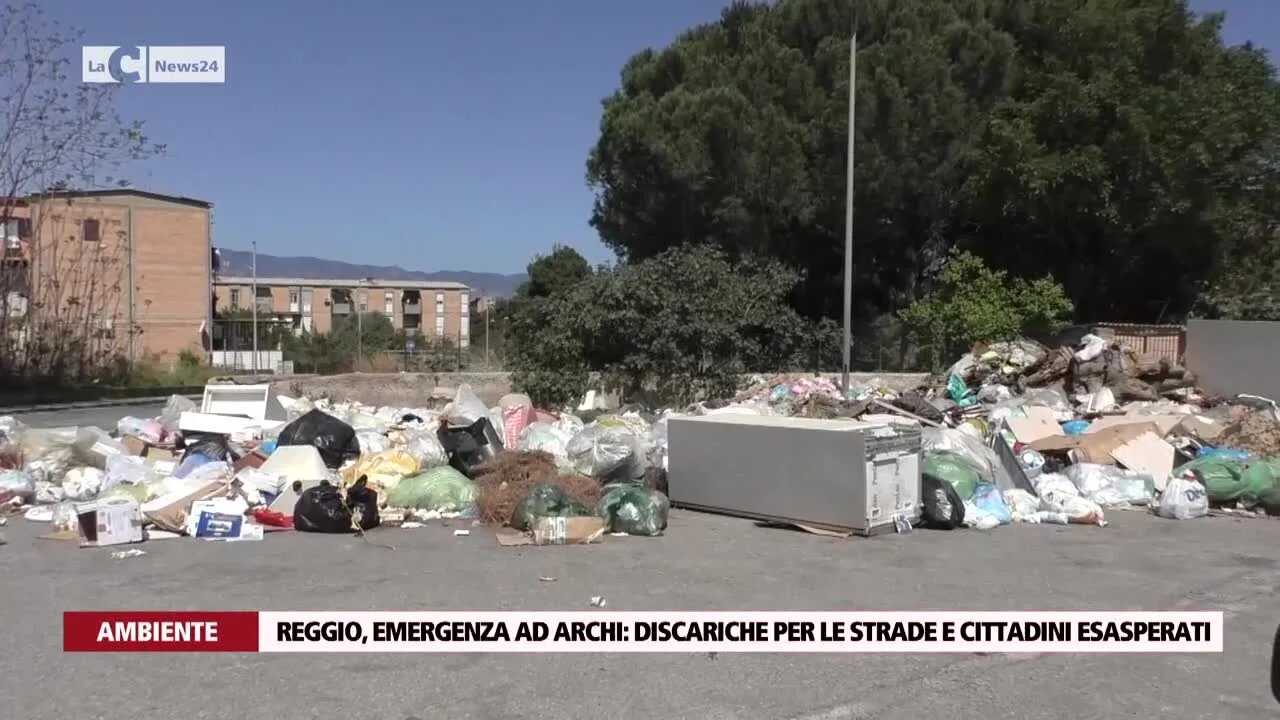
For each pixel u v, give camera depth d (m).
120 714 4.88
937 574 7.82
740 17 29.34
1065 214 24.70
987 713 5.00
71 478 11.26
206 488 9.93
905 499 9.66
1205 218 24.31
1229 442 13.70
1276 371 19.80
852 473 9.30
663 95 26.98
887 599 7.04
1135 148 23.33
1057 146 24.59
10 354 29.16
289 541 8.96
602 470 11.05
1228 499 10.98
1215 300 28.06
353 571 7.79
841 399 16.05
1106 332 21.88
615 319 18.00
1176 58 25.75
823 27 27.23
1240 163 25.34
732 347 18.62
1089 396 17.73
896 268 27.50
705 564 8.11
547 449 12.20
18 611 6.62
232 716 4.87
